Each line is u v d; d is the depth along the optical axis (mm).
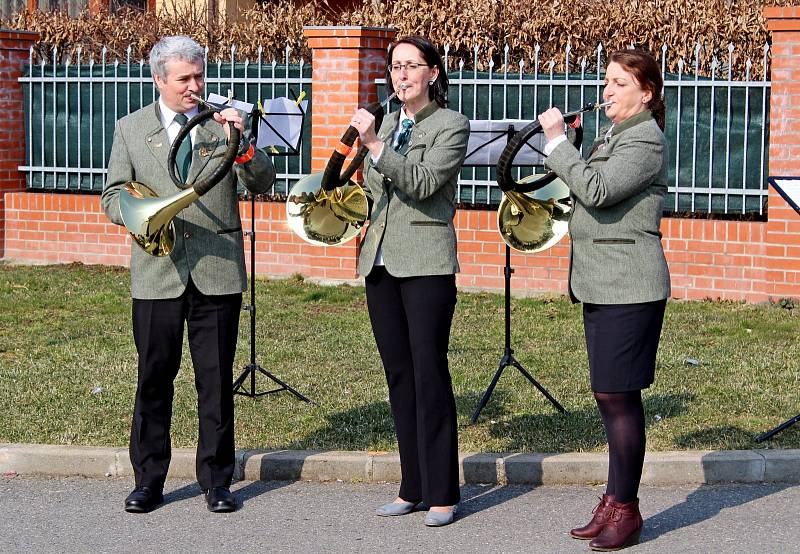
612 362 5664
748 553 5742
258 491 6777
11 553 5852
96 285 12844
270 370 9055
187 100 6234
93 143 14297
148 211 5922
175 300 6270
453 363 9203
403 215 6055
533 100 12359
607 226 5684
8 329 10641
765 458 6781
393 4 14562
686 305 11461
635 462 5746
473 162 8242
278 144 8711
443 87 6164
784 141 11367
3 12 19594
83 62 15680
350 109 12688
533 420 7680
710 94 11875
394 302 6184
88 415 7902
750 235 11547
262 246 13250
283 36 14570
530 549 5832
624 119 5723
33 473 7117
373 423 7672
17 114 14492
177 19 16016
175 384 8602
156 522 6273
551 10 13289
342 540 5988
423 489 6180
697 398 8125
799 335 10070
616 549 5773
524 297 12203
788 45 11266
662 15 13039
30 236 14398
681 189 12031
